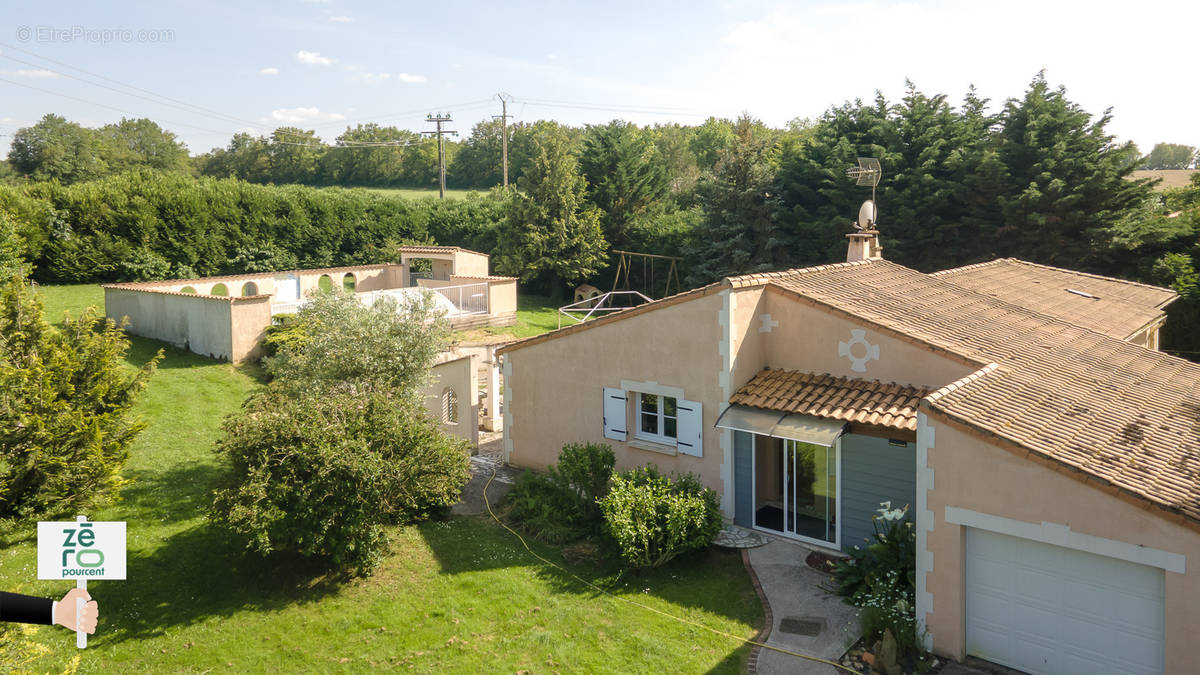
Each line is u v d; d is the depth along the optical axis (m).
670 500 15.95
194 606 13.93
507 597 14.63
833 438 15.05
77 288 41.47
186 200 46.38
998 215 40.97
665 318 18.31
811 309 17.50
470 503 19.58
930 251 42.91
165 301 31.36
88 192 43.97
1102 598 11.22
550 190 51.03
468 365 23.56
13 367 15.84
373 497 14.80
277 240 51.34
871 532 16.00
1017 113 41.19
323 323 19.56
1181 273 35.22
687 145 100.00
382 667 12.33
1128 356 18.36
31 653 9.16
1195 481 10.98
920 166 42.22
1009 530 11.73
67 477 15.92
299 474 14.58
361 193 56.97
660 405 19.03
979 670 12.09
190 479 19.44
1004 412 12.77
